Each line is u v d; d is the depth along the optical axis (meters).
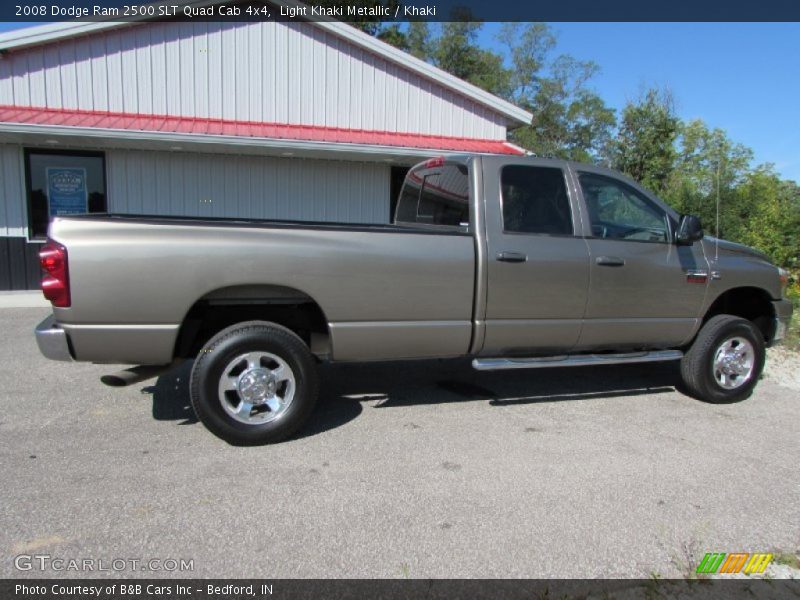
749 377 5.34
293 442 4.17
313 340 4.36
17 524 3.02
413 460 3.90
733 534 3.11
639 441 4.33
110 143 10.15
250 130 10.82
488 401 5.18
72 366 6.04
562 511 3.29
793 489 3.63
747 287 5.39
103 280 3.66
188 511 3.19
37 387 5.35
